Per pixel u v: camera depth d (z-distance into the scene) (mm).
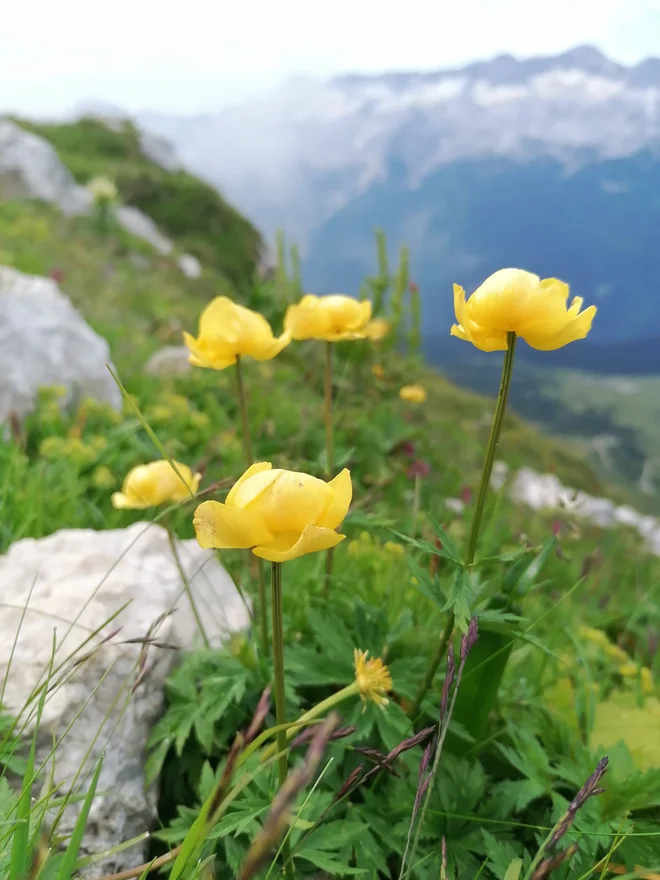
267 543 157
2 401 604
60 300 769
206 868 175
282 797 104
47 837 138
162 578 319
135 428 604
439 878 212
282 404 885
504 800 233
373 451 664
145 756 252
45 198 2881
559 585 501
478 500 209
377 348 803
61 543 344
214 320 265
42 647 258
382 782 244
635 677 374
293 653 267
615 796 226
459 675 163
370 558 392
